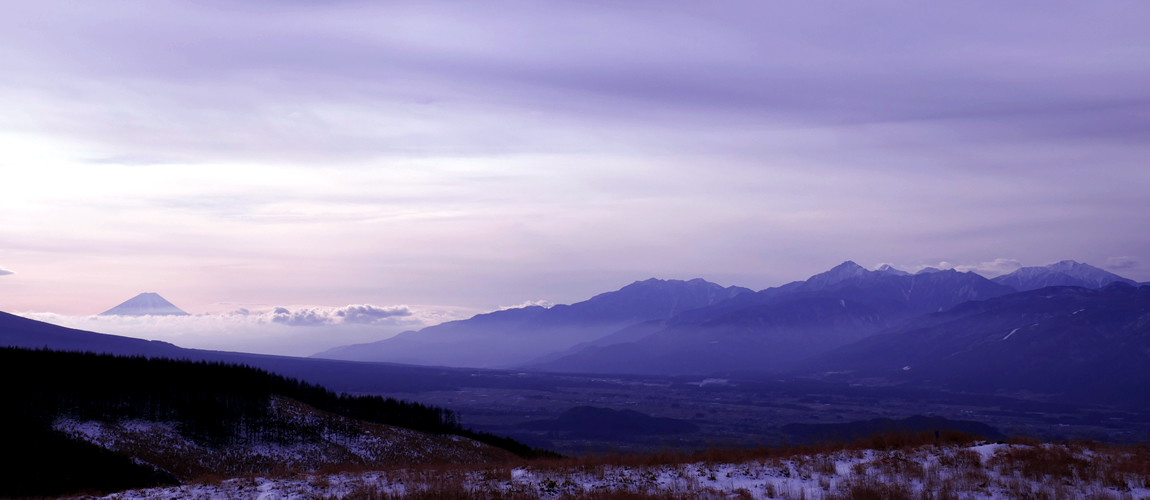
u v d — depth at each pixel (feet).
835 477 103.50
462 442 335.06
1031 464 102.42
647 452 153.99
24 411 238.27
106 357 332.19
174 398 289.53
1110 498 86.28
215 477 122.72
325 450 279.28
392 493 98.22
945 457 109.50
